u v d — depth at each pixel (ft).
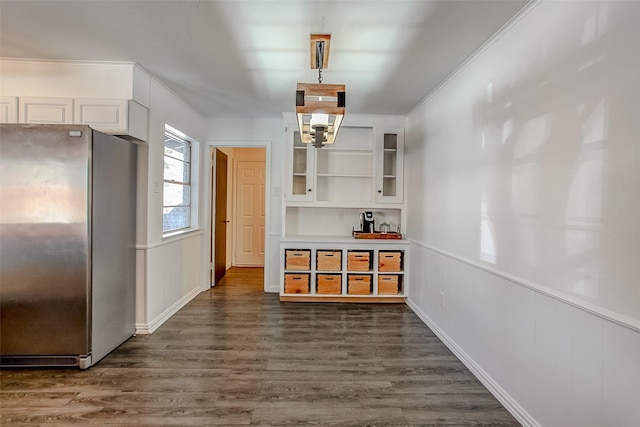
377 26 7.23
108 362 8.55
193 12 6.88
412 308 13.10
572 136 5.29
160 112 11.15
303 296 13.91
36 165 8.01
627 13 4.41
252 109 13.85
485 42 7.80
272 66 9.47
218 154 16.87
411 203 13.58
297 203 14.33
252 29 7.50
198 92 11.80
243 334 10.49
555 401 5.57
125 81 9.52
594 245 4.87
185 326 11.13
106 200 8.84
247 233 21.77
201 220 15.51
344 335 10.50
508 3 6.30
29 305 8.09
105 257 8.82
